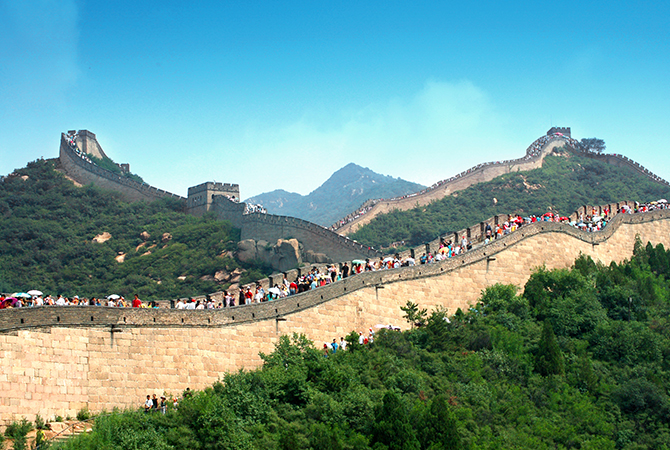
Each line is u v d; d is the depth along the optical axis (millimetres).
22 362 55625
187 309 66250
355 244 146750
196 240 166375
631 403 73000
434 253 94062
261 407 61281
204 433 56750
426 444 59594
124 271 154125
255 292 79500
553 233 99688
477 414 67125
